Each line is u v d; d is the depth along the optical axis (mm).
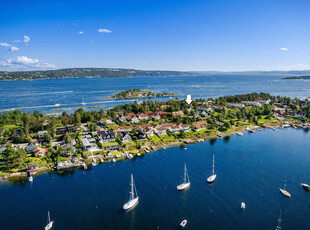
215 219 89062
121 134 178250
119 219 89312
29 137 177000
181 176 122250
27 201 101750
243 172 126188
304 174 123625
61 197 104500
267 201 100125
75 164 136875
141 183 115625
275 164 136250
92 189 110812
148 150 159125
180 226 85062
